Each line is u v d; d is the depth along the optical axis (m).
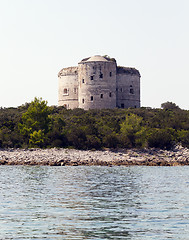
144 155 101.31
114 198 42.66
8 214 33.75
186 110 157.88
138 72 169.12
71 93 162.62
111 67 155.50
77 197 43.09
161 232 28.42
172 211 35.56
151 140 108.88
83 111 142.62
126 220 31.94
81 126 116.44
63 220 31.78
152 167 85.12
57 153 99.81
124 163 91.00
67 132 112.06
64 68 167.00
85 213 34.53
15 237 26.92
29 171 72.00
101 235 27.53
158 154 102.94
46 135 111.12
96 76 153.50
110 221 31.56
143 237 27.17
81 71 156.00
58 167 81.69
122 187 51.75
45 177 62.62
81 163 88.62
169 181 58.91
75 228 29.33
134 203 39.59
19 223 30.64
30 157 92.81
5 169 75.50
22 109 148.62
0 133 109.00
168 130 117.94
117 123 124.62
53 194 45.03
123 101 161.75
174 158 99.06
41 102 116.06
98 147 107.50
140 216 33.44
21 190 47.97
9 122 120.06
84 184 54.50
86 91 154.12
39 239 26.53
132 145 110.12
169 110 155.25
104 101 153.25
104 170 76.12
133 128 112.06
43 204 38.59
